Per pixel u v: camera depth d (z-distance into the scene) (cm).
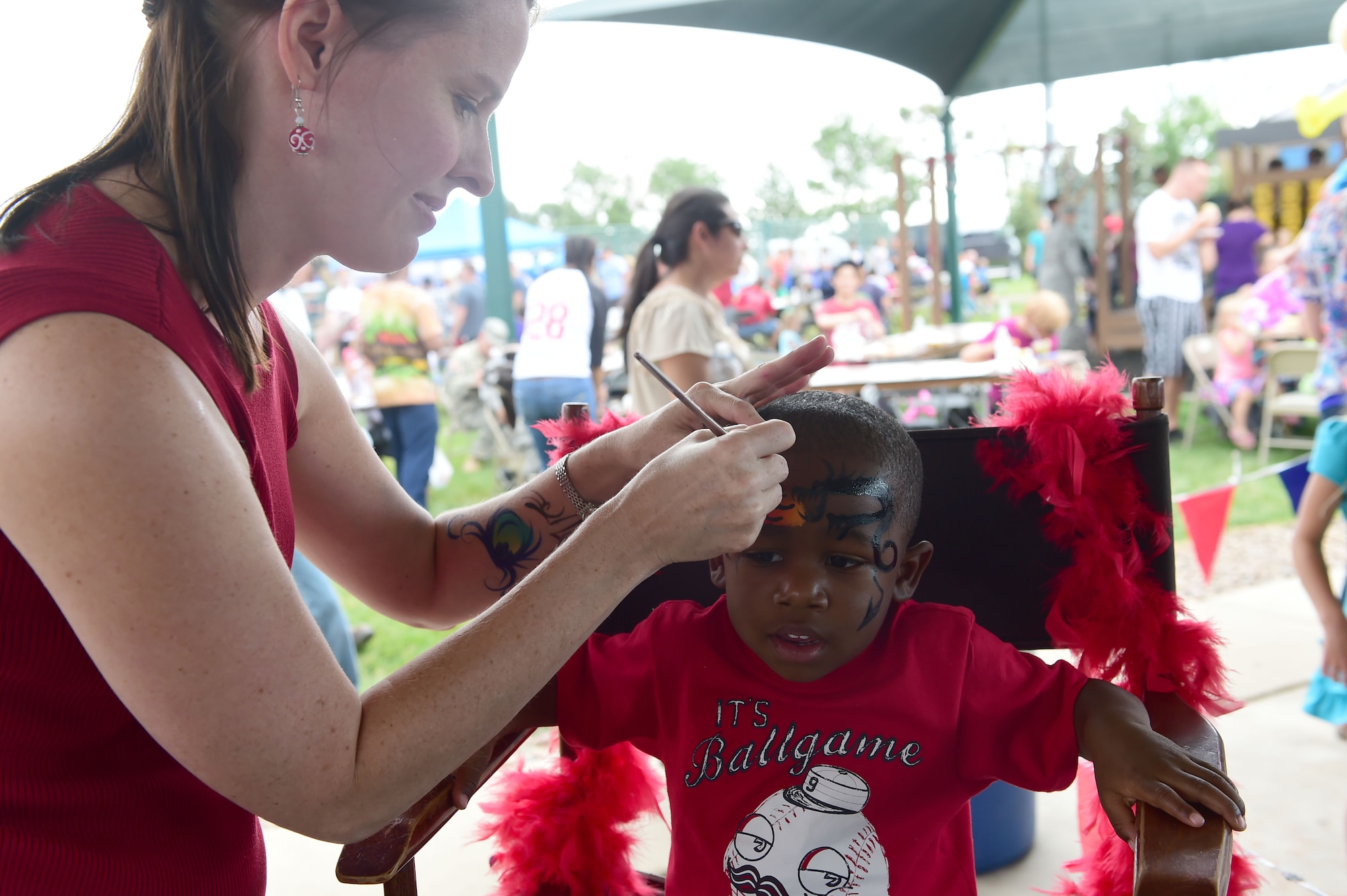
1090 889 125
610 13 491
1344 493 213
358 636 360
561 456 145
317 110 83
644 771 140
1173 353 609
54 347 70
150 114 85
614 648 128
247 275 91
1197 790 96
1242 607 338
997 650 120
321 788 79
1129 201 798
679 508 88
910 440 122
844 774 116
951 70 698
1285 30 679
